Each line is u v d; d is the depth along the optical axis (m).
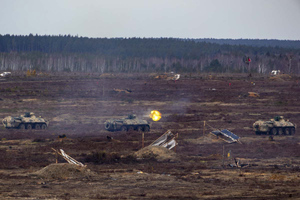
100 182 95.19
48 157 128.38
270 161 127.44
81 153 136.25
